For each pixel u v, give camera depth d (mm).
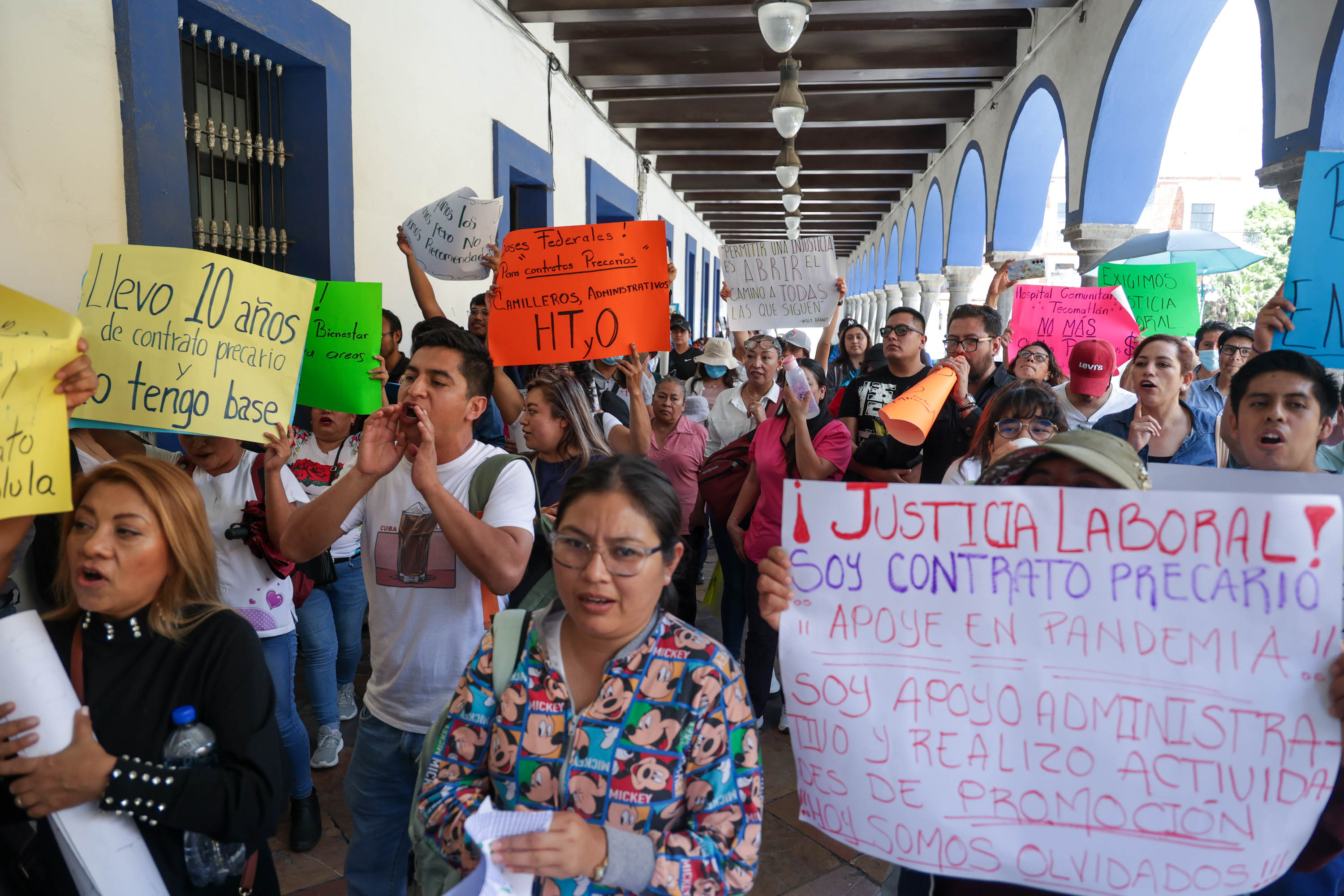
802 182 16078
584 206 9508
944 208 12430
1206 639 1229
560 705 1328
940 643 1335
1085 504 1279
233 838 1412
